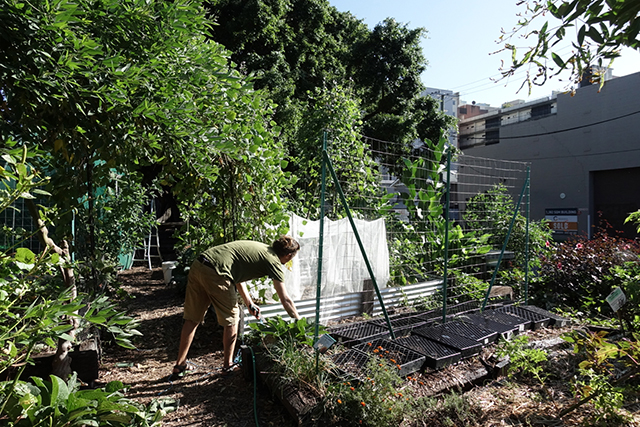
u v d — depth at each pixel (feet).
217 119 12.21
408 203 21.33
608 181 78.74
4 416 6.17
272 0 44.98
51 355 9.89
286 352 10.75
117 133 8.82
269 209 14.46
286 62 47.93
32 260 6.14
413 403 9.61
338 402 9.19
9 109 7.28
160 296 21.80
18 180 5.68
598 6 5.82
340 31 58.08
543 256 22.67
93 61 7.91
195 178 12.53
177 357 12.75
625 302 11.66
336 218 19.03
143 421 7.27
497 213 24.81
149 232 24.84
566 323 16.25
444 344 12.70
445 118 54.95
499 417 9.66
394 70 52.21
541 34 6.82
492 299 18.72
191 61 10.44
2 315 6.44
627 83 74.13
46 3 6.85
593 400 9.39
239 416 9.89
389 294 17.93
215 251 11.67
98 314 6.22
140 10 8.76
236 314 11.91
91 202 11.06
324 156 11.45
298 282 15.72
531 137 90.53
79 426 6.18
